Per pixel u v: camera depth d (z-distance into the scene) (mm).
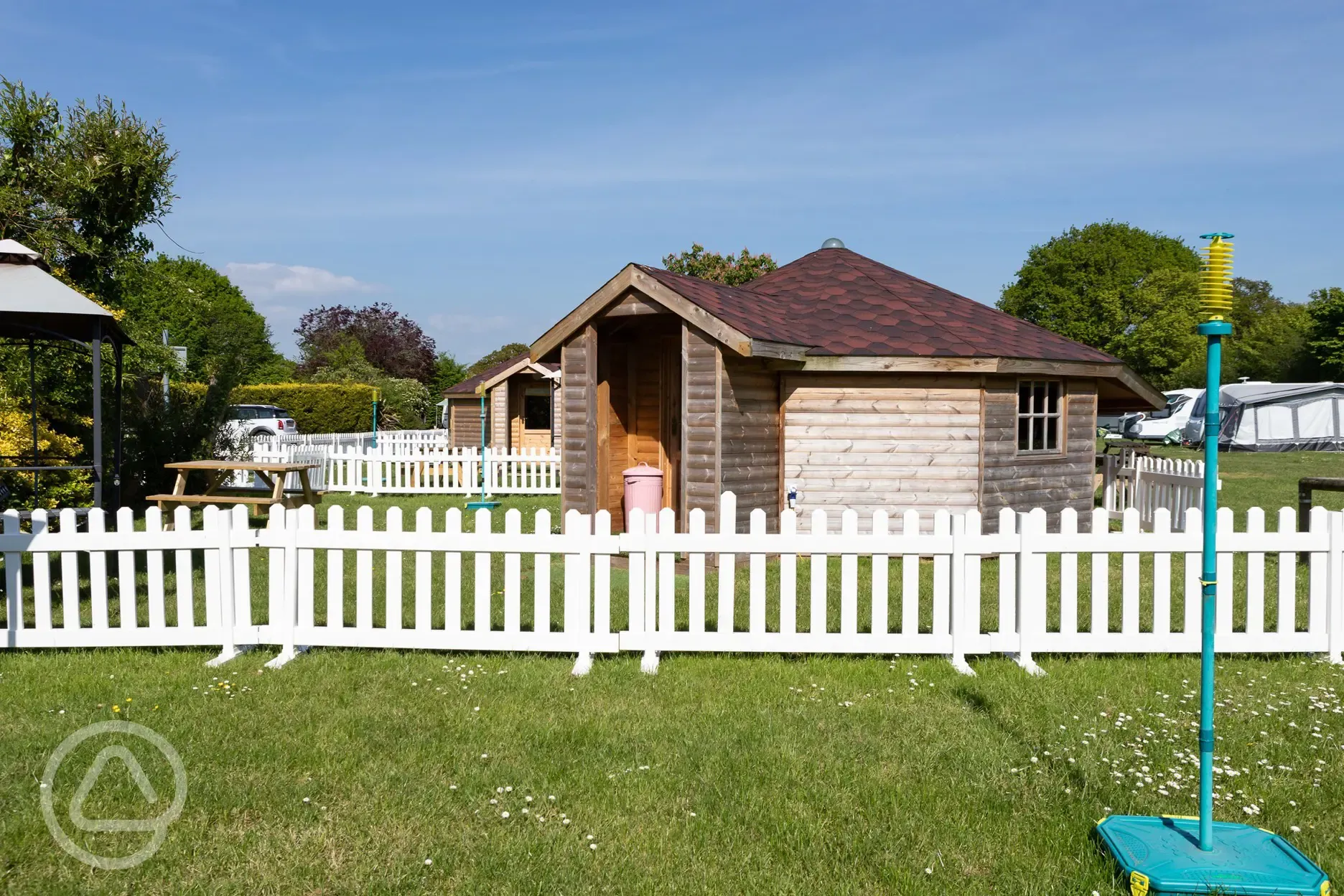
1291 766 4836
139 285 18141
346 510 18516
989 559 12336
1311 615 6938
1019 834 4094
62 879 3686
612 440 13320
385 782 4586
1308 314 65375
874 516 6832
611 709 5734
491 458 21797
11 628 6871
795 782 4625
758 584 6895
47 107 16594
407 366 58406
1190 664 6758
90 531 6844
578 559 6863
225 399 18484
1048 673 6551
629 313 11297
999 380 12641
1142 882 3570
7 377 14383
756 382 11773
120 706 5676
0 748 4938
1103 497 18891
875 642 6859
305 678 6324
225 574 6895
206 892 3615
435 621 8422
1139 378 14383
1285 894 3508
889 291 14648
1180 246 70000
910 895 3617
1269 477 25094
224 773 4656
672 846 3988
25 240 15906
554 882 3689
